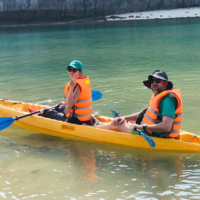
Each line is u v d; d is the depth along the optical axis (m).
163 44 13.15
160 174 3.57
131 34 16.69
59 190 3.31
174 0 25.30
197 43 12.97
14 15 23.34
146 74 8.14
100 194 3.21
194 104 5.75
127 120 4.46
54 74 8.61
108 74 8.30
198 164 3.78
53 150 4.34
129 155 4.09
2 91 7.06
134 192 3.23
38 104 5.85
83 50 12.54
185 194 3.17
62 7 23.73
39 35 17.88
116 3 24.72
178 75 7.88
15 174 3.67
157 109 3.91
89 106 4.68
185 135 4.21
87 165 3.86
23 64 10.18
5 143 4.63
